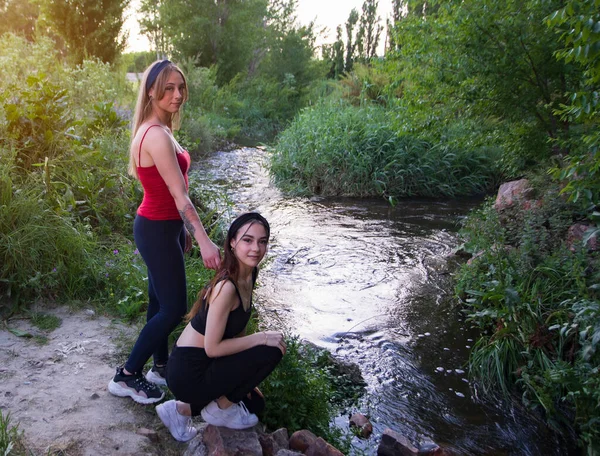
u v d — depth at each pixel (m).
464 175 11.05
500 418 3.75
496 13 6.06
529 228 5.04
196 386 2.59
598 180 4.09
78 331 3.77
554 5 5.66
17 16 20.06
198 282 4.34
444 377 4.20
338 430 3.36
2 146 5.26
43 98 5.53
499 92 6.41
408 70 7.23
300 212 8.89
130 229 5.51
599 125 4.38
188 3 24.52
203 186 10.14
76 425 2.75
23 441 2.55
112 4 16.95
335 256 6.78
